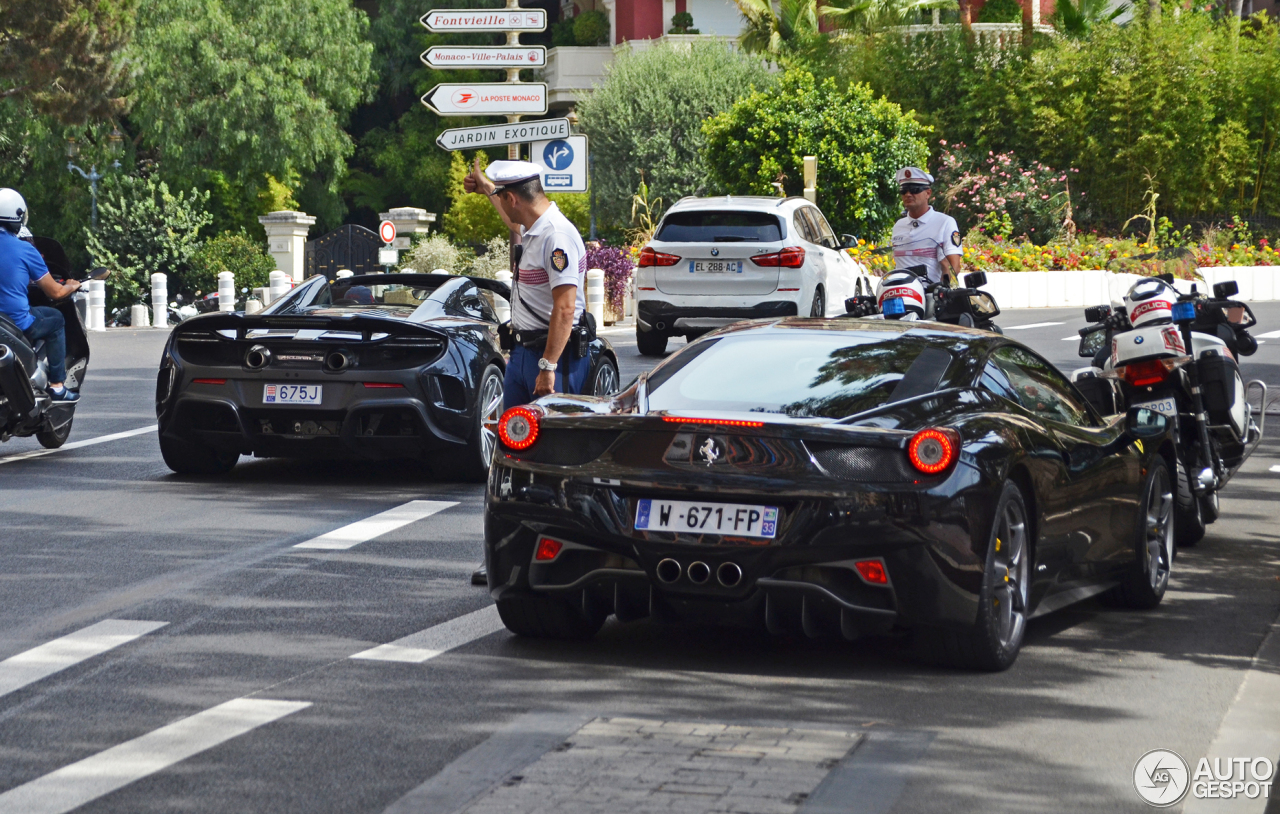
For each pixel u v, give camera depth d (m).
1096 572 9.58
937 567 7.92
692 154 63.47
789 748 6.95
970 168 54.94
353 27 76.56
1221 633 9.49
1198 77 55.75
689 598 8.10
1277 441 18.30
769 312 27.45
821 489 7.90
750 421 8.12
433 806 6.16
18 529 12.55
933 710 7.62
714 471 8.07
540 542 8.44
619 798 6.24
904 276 14.35
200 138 73.06
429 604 9.92
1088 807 6.25
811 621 8.14
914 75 57.31
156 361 29.14
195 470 15.59
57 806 6.16
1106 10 61.62
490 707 7.59
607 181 64.56
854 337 9.23
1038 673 8.40
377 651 8.70
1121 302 14.74
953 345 9.14
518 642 8.95
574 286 10.68
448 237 71.06
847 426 8.07
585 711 7.53
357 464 16.61
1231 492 15.00
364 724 7.28
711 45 65.94
